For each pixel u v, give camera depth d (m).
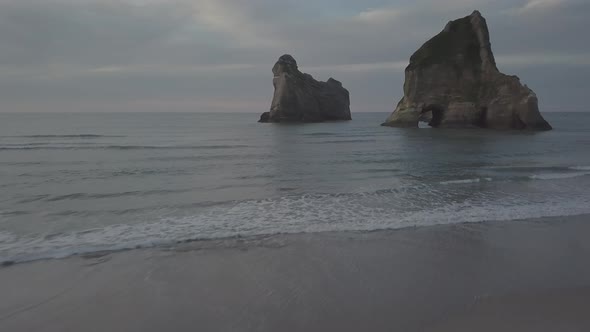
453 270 6.55
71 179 15.09
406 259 7.03
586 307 5.23
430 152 25.27
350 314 5.00
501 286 5.93
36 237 8.08
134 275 6.22
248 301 5.36
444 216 9.88
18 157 21.88
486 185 14.02
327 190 13.20
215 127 62.56
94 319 4.88
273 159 21.69
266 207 10.79
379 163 20.11
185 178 15.51
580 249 7.64
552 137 37.88
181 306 5.21
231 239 8.04
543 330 4.59
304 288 5.78
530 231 8.74
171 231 8.52
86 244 7.64
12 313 4.99
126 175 16.14
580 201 11.49
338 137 39.75
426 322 4.81
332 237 8.22
